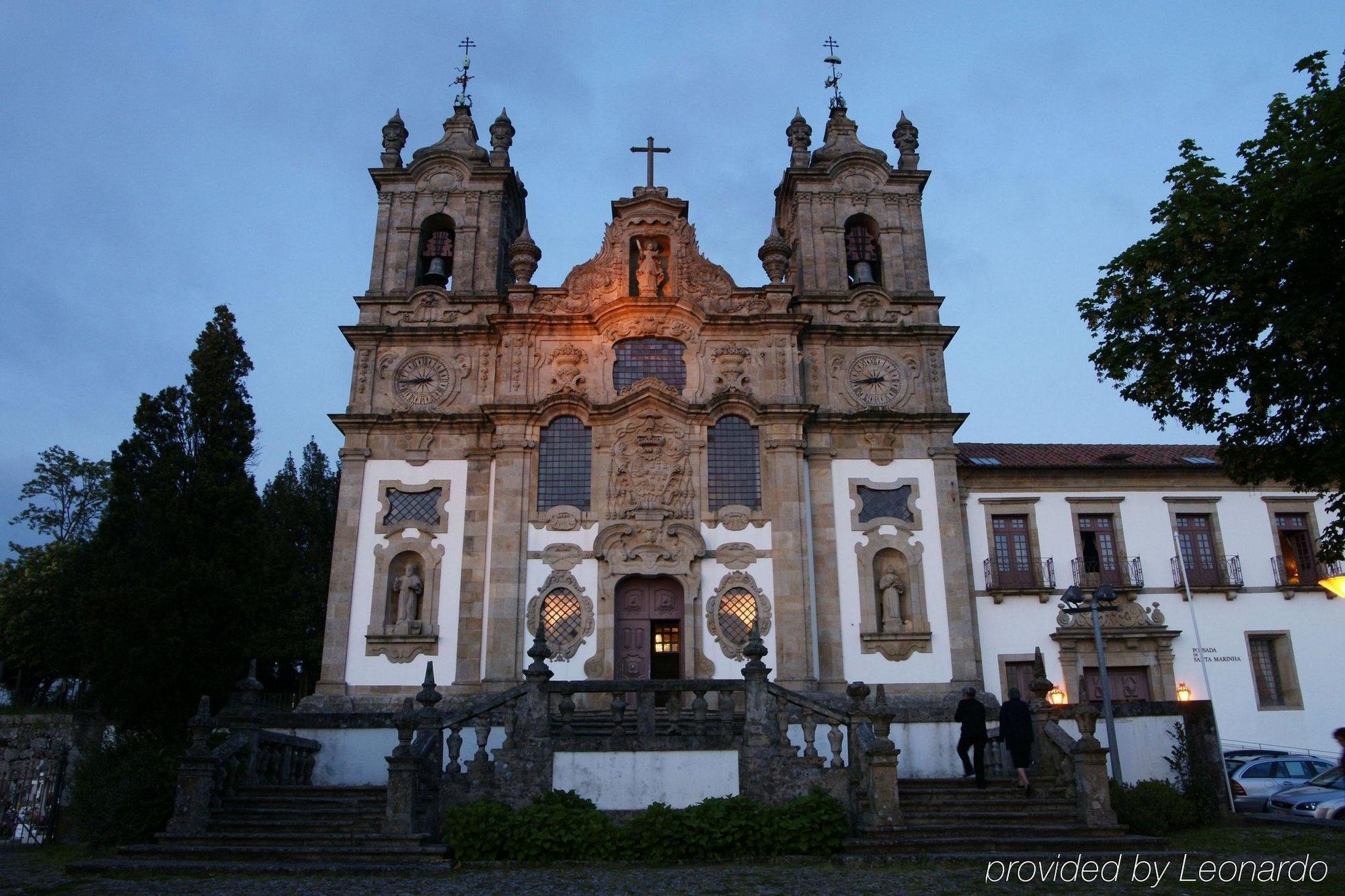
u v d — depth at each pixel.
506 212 30.92
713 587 25.34
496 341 28.05
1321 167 14.32
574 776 16.42
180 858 14.67
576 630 25.08
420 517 26.41
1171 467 29.80
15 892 12.59
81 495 45.06
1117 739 20.00
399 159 30.66
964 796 17.58
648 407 26.56
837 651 25.27
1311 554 29.62
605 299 27.95
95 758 19.02
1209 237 15.25
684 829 14.91
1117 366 16.48
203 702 16.72
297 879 13.60
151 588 20.14
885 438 27.12
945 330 28.25
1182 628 28.55
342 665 24.95
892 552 26.39
